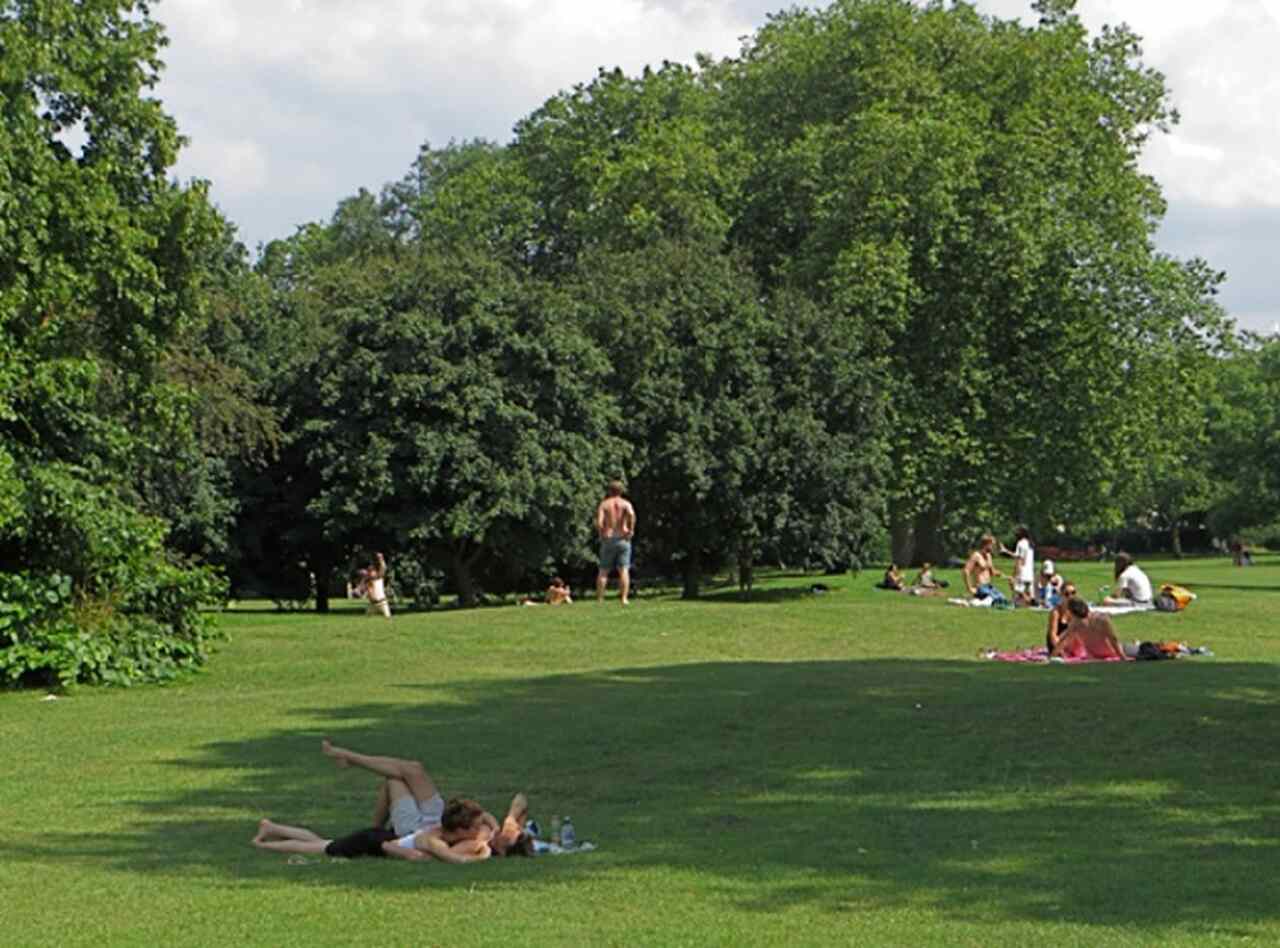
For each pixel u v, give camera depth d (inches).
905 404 2018.9
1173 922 370.3
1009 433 2108.8
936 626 1316.4
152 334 1218.0
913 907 388.2
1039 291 2080.5
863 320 1964.8
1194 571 2800.2
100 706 861.8
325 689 914.1
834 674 891.4
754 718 730.2
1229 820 509.7
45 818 542.6
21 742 725.3
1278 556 3878.0
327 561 1838.1
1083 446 2085.4
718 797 563.5
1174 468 2832.2
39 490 957.8
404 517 1678.2
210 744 707.4
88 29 1187.3
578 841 488.4
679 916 378.6
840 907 388.5
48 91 1166.3
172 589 1015.0
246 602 2190.0
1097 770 598.9
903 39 2273.6
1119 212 2132.1
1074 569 2459.4
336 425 1697.8
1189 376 2126.0
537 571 1863.9
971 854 457.1
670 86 2652.6
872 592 1740.9
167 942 356.8
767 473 1785.2
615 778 604.4
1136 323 2087.8
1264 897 398.3
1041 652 1096.2
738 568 2036.2
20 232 1048.8
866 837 486.0
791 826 506.6
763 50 2559.1
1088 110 2191.2
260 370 1818.4
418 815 481.7
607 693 843.4
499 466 1681.8
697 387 1825.8
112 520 992.2
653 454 1800.0
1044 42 2225.6
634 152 2282.2
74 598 976.3
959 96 2153.1
